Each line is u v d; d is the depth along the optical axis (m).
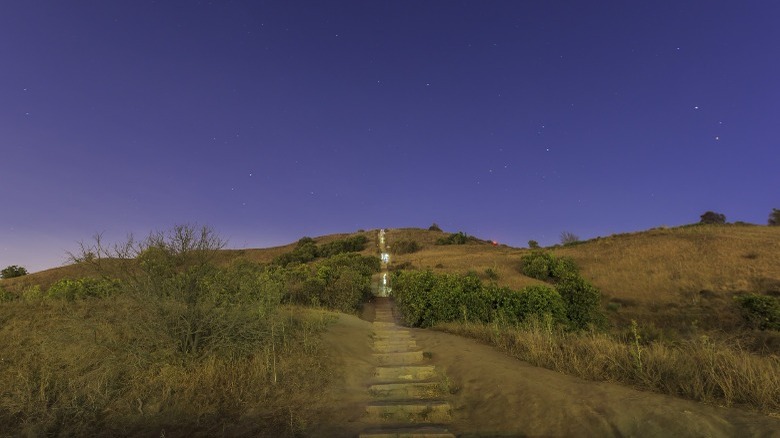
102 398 6.11
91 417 5.74
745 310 20.19
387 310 21.58
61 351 7.29
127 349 7.10
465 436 5.08
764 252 36.78
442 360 8.76
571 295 16.02
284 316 10.06
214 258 8.07
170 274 7.64
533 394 5.80
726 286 29.78
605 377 6.38
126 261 7.53
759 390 4.79
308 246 73.44
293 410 6.11
